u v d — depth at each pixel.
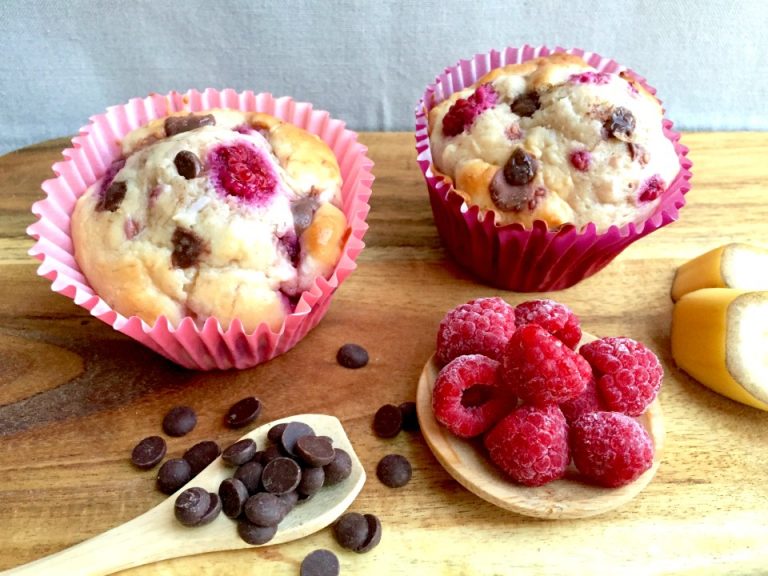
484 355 0.15
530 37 0.25
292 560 0.14
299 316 0.16
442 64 0.25
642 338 0.18
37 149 0.23
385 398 0.17
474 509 0.14
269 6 0.23
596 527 0.14
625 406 0.15
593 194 0.17
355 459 0.15
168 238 0.16
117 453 0.15
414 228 0.21
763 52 0.25
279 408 0.16
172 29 0.24
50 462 0.15
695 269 0.19
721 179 0.22
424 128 0.20
